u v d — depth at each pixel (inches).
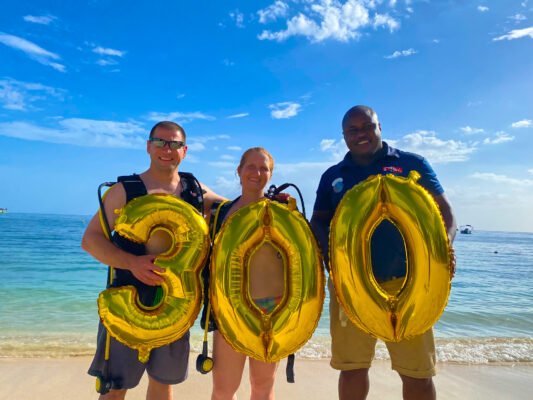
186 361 107.1
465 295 437.7
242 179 112.3
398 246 106.3
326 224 125.2
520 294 445.7
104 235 100.3
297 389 160.4
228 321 93.5
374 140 113.6
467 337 255.1
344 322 112.0
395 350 108.4
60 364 181.0
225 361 106.7
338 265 93.0
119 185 105.7
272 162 113.8
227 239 96.2
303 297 92.7
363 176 114.9
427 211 90.2
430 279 88.3
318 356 202.2
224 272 94.0
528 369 185.9
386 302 91.9
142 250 103.3
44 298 366.9
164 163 107.3
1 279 484.4
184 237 97.7
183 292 95.2
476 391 160.4
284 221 96.7
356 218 92.7
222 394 108.3
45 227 2062.0
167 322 94.0
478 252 1400.1
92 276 516.4
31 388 153.8
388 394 157.2
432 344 107.3
